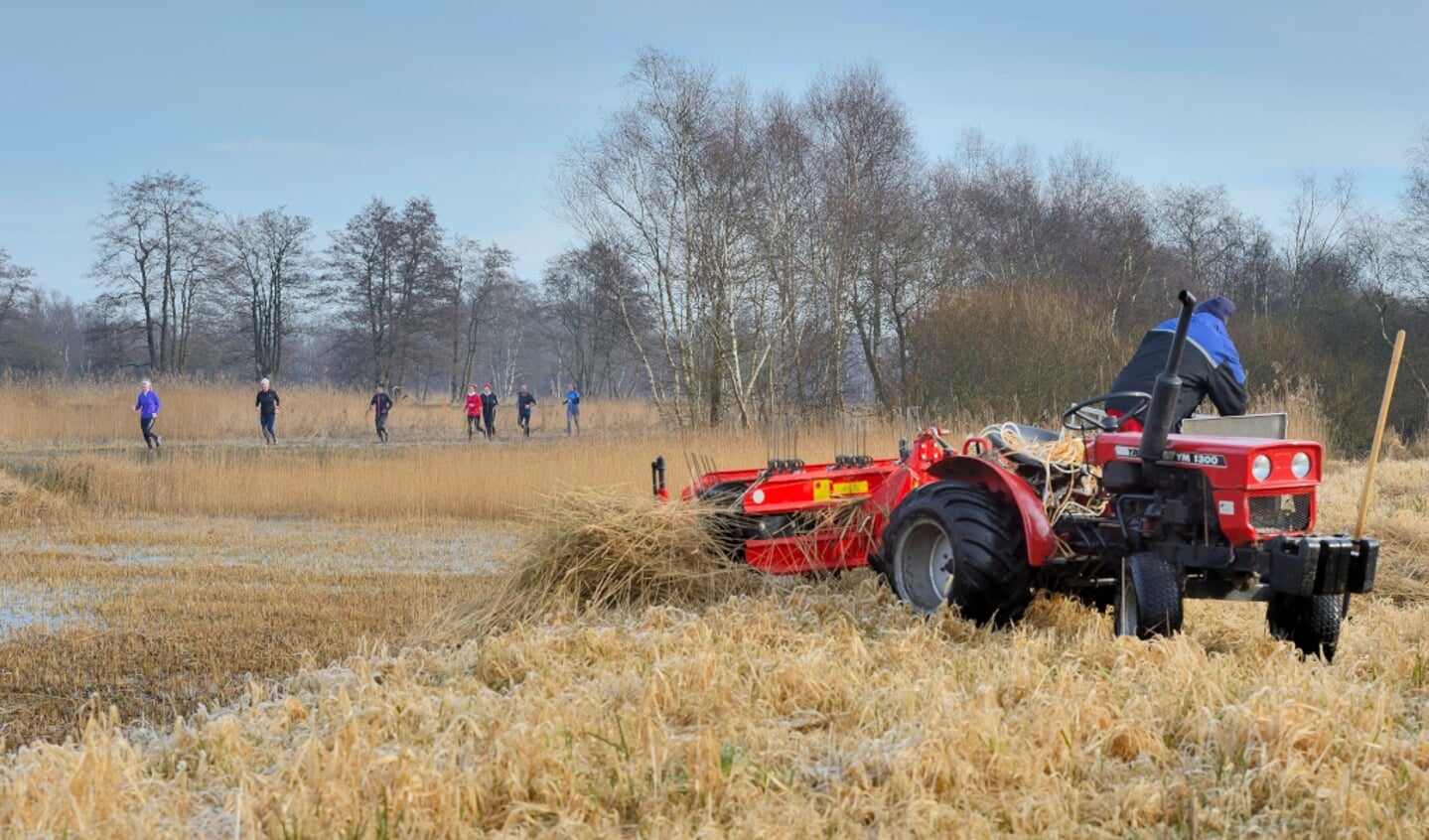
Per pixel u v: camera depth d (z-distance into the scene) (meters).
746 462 16.83
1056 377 25.95
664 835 4.13
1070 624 7.03
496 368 104.25
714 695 5.52
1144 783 4.45
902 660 6.09
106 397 33.47
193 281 57.47
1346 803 4.21
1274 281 55.97
